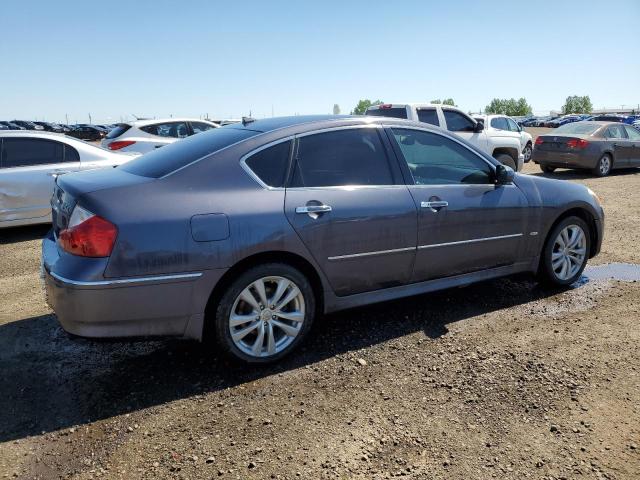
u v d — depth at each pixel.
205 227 3.08
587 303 4.48
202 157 3.31
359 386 3.15
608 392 3.06
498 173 4.27
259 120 3.94
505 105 109.69
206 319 3.29
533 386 3.12
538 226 4.51
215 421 2.80
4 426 2.77
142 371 3.35
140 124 11.20
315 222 3.41
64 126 54.66
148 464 2.46
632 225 7.61
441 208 3.94
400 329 3.95
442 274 4.09
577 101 110.00
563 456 2.51
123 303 2.95
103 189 3.07
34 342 3.76
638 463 2.46
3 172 6.90
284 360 3.48
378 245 3.68
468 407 2.92
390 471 2.41
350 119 3.85
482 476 2.38
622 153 14.13
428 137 4.14
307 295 3.46
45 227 7.84
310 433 2.69
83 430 2.73
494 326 4.00
